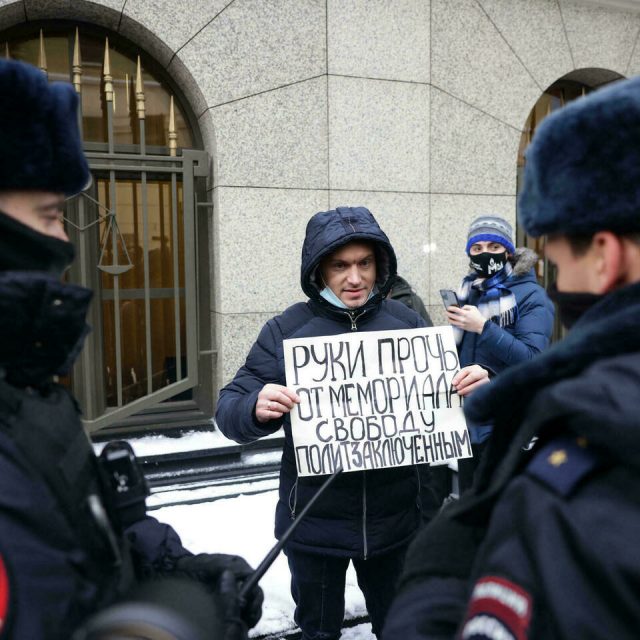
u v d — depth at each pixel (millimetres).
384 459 2068
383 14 4652
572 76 5711
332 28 4535
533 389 817
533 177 851
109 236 4449
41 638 779
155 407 4641
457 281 5062
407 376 2146
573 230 799
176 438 4457
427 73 4812
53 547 840
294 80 4480
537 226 850
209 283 4680
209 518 3725
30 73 933
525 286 3189
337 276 2156
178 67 4336
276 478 4266
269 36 4398
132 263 4574
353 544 2021
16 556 776
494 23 5043
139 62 4285
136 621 829
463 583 946
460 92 4980
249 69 4375
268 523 3668
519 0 5117
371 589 2207
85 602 878
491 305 3154
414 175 4844
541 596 651
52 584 812
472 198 5082
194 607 909
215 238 4516
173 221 4332
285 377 2107
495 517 751
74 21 4266
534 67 5230
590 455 683
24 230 953
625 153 739
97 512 959
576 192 774
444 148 4961
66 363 1011
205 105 4336
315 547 2035
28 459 850
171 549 1313
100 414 4434
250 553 3318
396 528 2078
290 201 4539
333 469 2033
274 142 4473
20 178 933
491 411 875
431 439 2141
